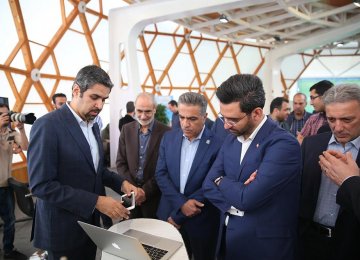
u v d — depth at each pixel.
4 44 5.67
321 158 1.31
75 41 7.68
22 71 6.13
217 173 1.64
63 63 7.49
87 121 1.64
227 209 1.52
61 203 1.44
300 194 1.63
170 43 12.05
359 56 15.26
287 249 1.40
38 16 6.34
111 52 6.57
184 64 13.02
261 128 1.47
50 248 1.57
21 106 6.23
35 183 1.43
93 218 1.68
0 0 5.33
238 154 1.53
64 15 6.97
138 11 6.34
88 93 1.48
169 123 8.18
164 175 2.13
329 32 11.10
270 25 10.74
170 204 2.09
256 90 1.32
